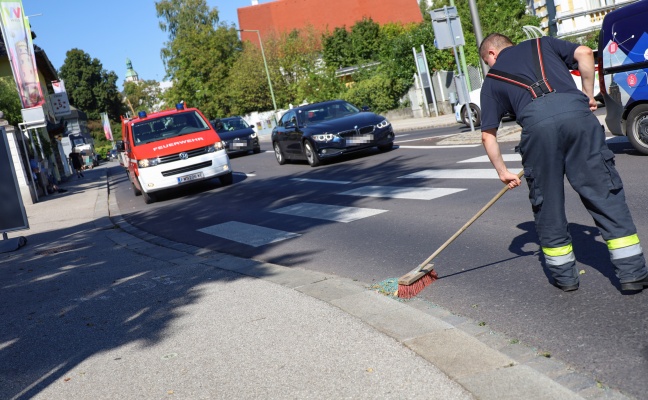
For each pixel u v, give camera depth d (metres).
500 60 4.74
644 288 4.64
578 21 29.89
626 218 4.50
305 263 7.32
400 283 5.36
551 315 4.53
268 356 4.42
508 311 4.75
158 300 6.33
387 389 3.64
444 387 3.56
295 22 73.19
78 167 39.78
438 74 34.69
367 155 18.08
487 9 32.47
